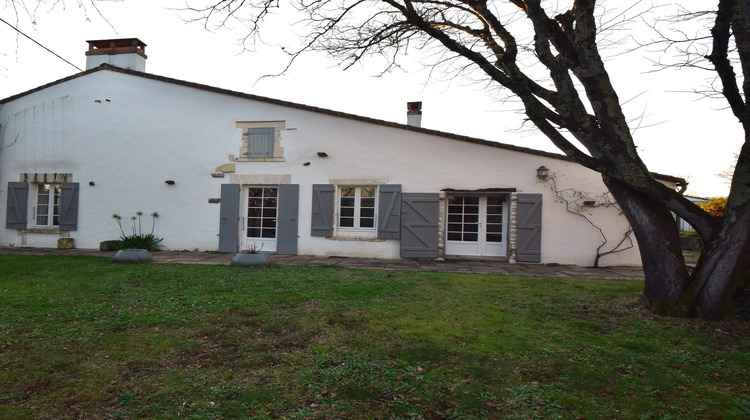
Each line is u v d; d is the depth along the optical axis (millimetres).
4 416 2236
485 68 4742
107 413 2309
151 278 5992
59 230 10617
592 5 4605
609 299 5066
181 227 10180
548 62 4785
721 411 2436
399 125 9320
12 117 10969
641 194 4656
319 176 9703
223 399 2488
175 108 10266
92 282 5695
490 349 3357
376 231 9555
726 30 4258
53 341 3359
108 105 10531
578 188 8703
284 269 7062
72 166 10633
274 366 2977
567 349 3396
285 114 9844
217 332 3648
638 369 3023
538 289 5617
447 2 5742
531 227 8805
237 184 9977
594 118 4875
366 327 3846
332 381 2754
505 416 2369
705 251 4410
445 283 5949
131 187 10391
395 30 5781
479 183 9047
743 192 4184
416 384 2727
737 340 3631
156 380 2715
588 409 2453
